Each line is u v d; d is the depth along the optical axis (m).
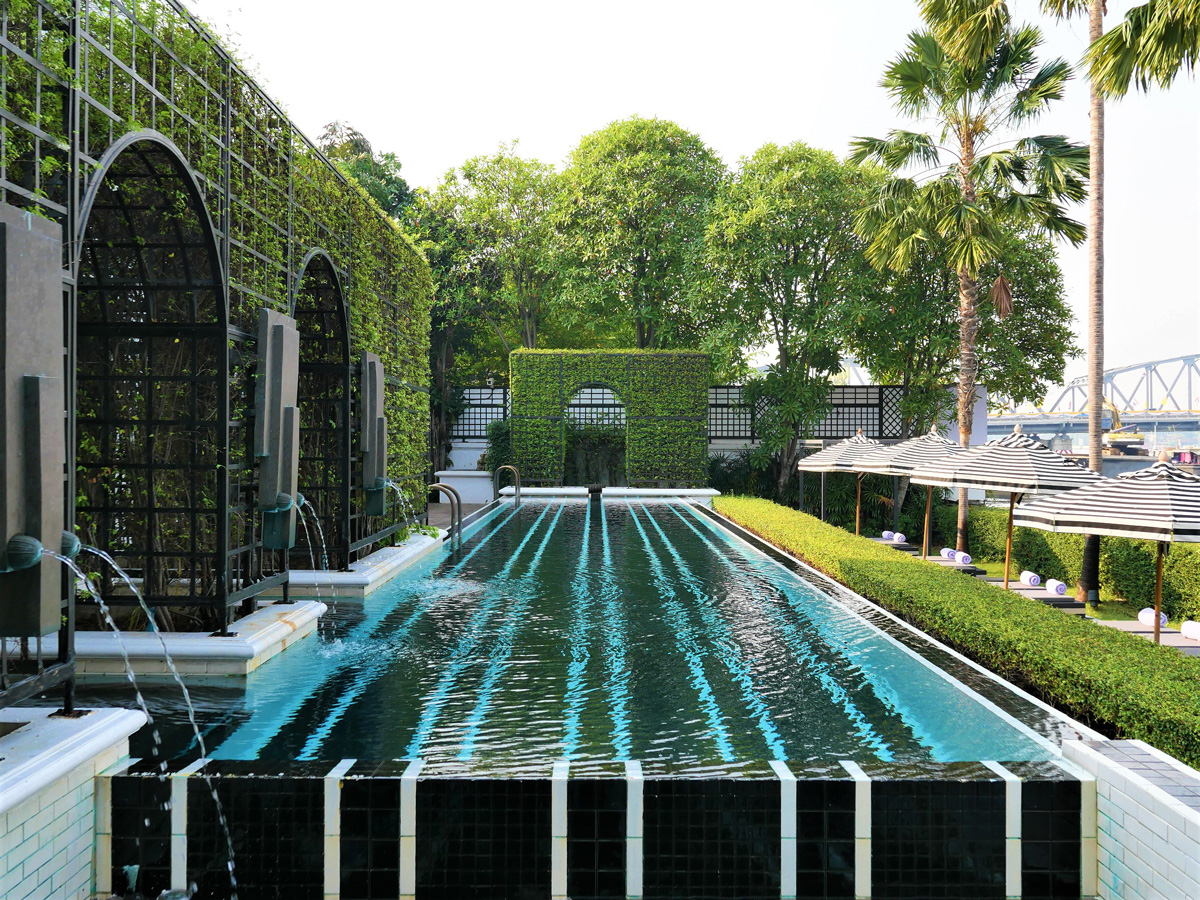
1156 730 3.62
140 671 5.13
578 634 6.37
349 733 4.05
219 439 5.48
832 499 20.52
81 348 5.74
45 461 3.22
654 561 10.50
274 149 6.51
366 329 9.27
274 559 7.16
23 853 2.83
